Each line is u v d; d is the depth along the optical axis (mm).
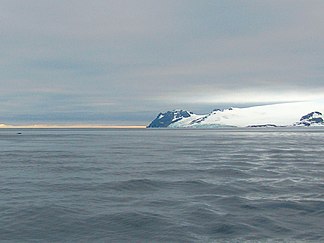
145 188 36344
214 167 55969
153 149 107125
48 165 59969
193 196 31750
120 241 19375
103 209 26641
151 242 19141
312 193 32656
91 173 48938
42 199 30578
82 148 113250
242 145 128500
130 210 26188
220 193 33062
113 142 161625
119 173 48750
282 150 98250
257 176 45062
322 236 19844
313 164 59969
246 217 23781
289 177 43906
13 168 55469
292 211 25469
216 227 21578
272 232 20562
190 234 20359
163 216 24281
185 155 81812
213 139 194875
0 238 19891
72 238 19922
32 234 20625
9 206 27656
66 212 25672
